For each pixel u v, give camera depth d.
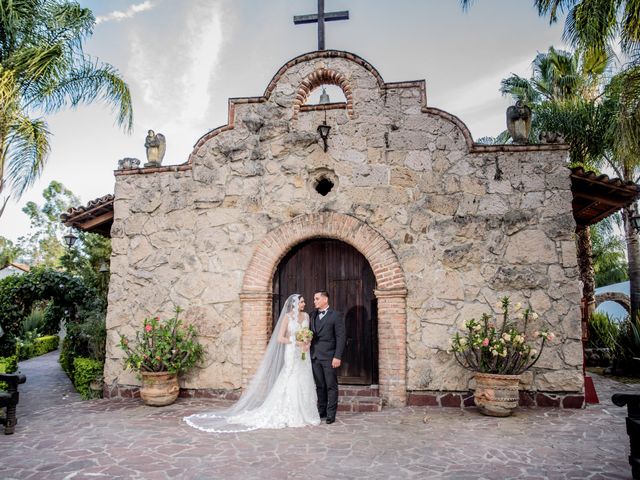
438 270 7.21
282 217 7.81
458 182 7.39
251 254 7.81
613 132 10.05
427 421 6.06
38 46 9.50
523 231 7.13
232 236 7.90
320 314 6.57
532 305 6.94
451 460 4.51
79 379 8.63
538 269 7.00
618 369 10.66
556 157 7.24
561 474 4.11
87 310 13.56
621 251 26.94
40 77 9.52
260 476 4.12
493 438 5.23
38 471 4.27
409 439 5.25
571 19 9.25
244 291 7.61
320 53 7.97
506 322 6.91
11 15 8.99
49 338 18.77
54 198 39.59
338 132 7.83
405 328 7.14
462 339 6.89
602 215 8.62
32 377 11.22
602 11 8.57
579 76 14.53
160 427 5.85
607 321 12.84
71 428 5.84
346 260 8.00
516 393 6.21
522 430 5.55
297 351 6.17
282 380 6.10
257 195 7.93
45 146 9.30
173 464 4.45
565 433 5.41
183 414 6.54
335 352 6.21
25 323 17.67
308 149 7.89
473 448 4.88
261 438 5.34
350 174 7.70
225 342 7.65
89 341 10.04
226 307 7.74
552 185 7.17
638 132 8.92
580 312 6.82
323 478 4.07
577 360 6.73
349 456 4.66
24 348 15.62
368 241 7.41
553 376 6.76
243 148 8.06
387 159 7.64
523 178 7.26
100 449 4.94
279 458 4.62
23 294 13.48
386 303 7.20
